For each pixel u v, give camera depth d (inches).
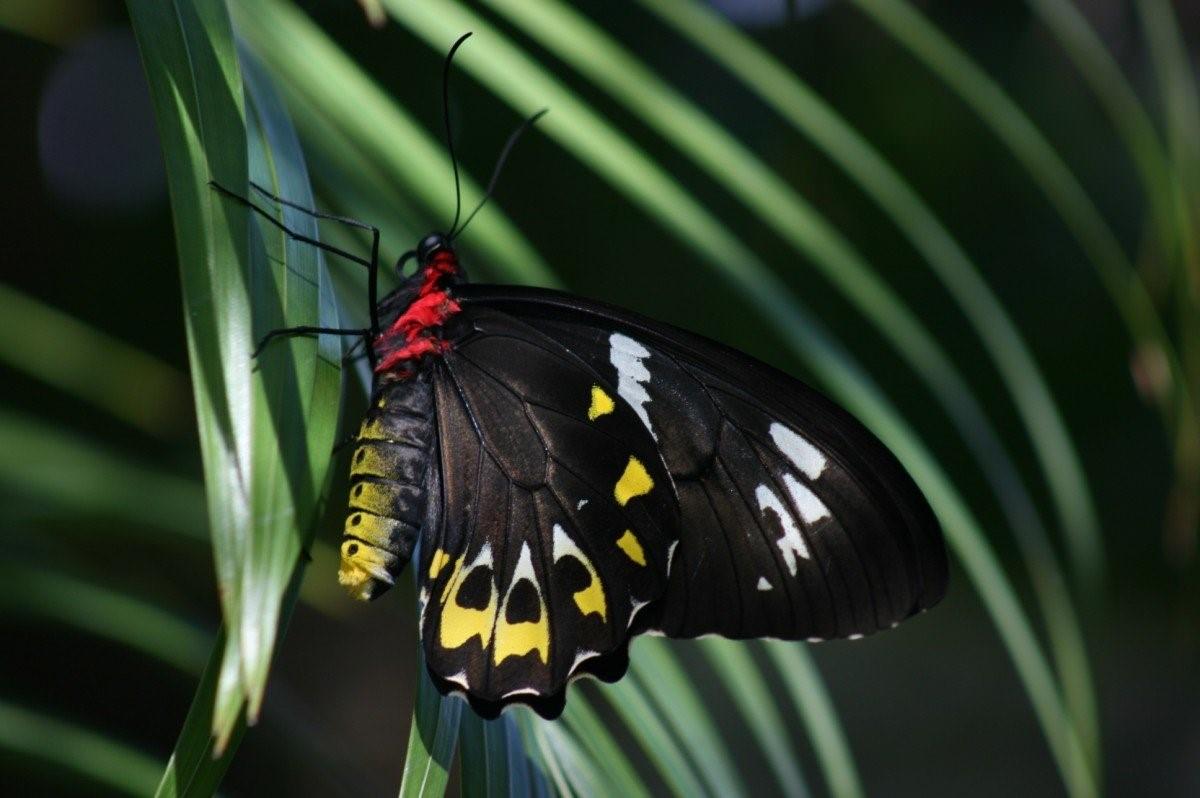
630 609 26.2
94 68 35.4
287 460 23.2
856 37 34.4
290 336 23.5
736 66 26.3
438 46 25.8
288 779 32.0
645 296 34.1
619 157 26.0
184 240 23.1
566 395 26.6
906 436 25.9
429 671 24.3
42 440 27.9
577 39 26.0
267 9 25.8
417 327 26.2
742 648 26.0
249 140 23.9
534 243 33.0
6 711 27.1
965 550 25.7
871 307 26.1
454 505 26.6
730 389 26.1
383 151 25.8
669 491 26.3
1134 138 26.5
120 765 27.2
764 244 34.5
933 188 35.9
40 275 33.8
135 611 27.6
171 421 30.3
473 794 24.1
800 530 26.0
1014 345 26.3
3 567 27.3
